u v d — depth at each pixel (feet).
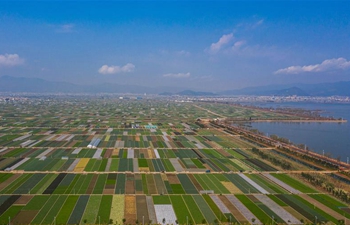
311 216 337.11
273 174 485.97
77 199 370.94
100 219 322.14
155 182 437.99
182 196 387.34
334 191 401.90
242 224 318.45
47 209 341.82
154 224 313.32
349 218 332.80
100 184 423.64
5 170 479.41
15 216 324.39
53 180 435.94
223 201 374.22
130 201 368.27
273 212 346.13
